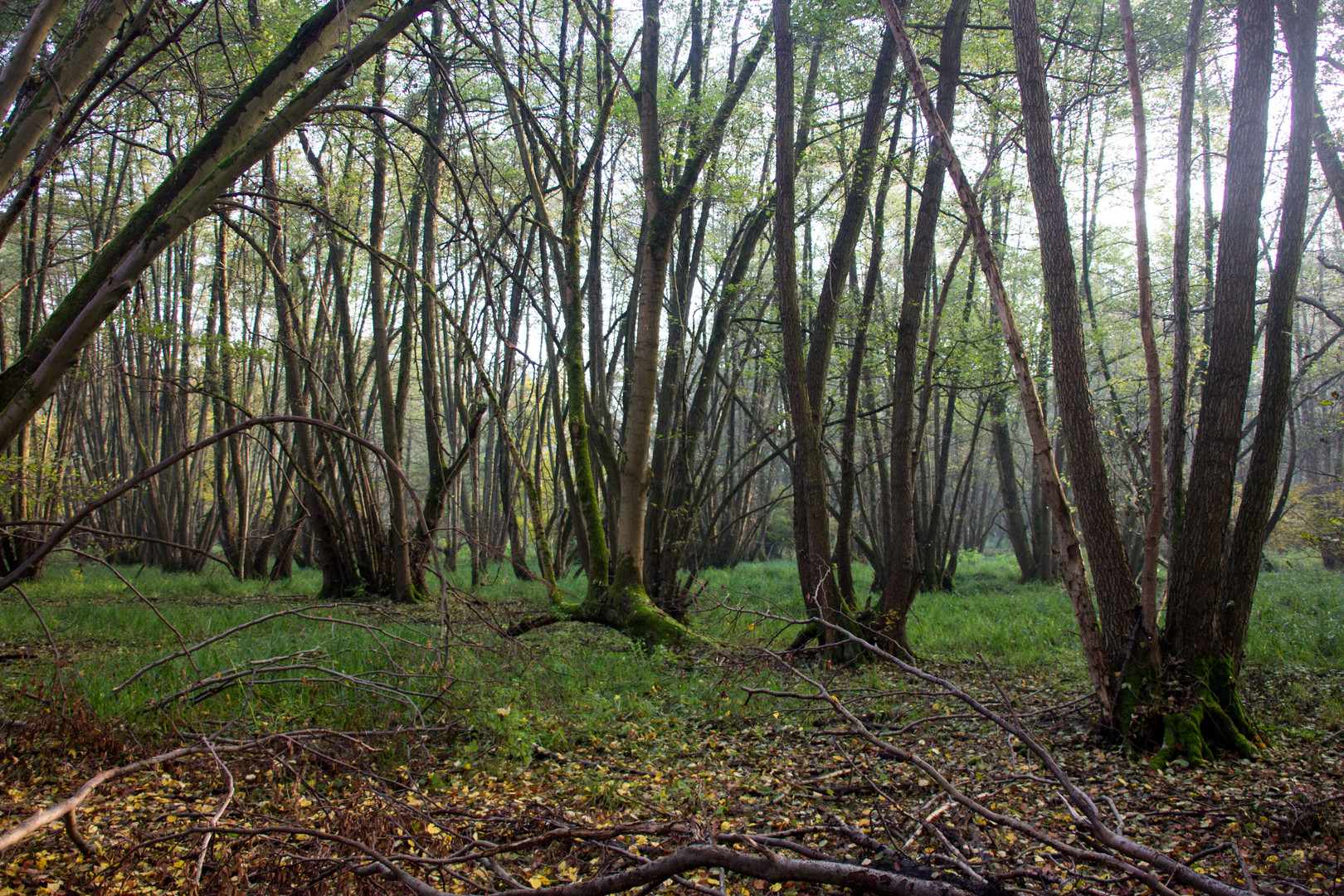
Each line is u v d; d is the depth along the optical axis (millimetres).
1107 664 6348
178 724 5652
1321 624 10961
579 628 10469
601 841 3725
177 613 11602
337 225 6402
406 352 15688
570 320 11203
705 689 7426
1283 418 6336
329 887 3299
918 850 3750
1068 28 11633
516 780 5242
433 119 13422
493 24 7414
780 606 12375
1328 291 17000
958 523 19375
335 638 8227
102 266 4941
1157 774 5445
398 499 14758
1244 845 4121
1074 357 6379
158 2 5473
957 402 18453
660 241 10516
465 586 17828
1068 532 6445
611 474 12766
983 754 5738
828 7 9570
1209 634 6164
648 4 10586
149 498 20766
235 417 18266
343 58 5602
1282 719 6859
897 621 9469
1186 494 6387
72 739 5320
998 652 10156
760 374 16453
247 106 5227
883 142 12359
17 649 9008
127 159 15328
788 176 9094
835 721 6605
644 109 10641
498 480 20938
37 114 4734
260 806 4535
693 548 18812
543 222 11555
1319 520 9383
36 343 4793
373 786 4617
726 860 2793
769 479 27266
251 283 20781
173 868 3709
